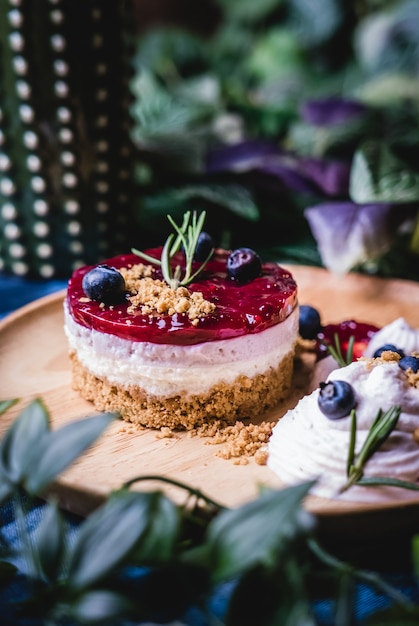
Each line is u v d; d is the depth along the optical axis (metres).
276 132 0.57
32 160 0.44
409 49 0.61
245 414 0.34
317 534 0.27
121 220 0.47
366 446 0.28
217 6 0.73
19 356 0.39
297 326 0.36
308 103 0.55
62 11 0.41
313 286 0.45
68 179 0.45
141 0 0.72
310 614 0.23
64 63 0.42
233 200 0.50
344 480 0.28
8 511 0.29
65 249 0.47
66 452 0.23
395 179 0.46
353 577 0.24
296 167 0.52
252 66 0.66
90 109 0.44
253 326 0.33
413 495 0.28
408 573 0.27
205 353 0.33
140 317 0.33
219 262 0.37
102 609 0.21
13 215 0.46
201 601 0.23
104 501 0.28
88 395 0.35
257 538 0.21
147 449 0.32
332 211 0.45
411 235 0.47
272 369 0.35
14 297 0.46
